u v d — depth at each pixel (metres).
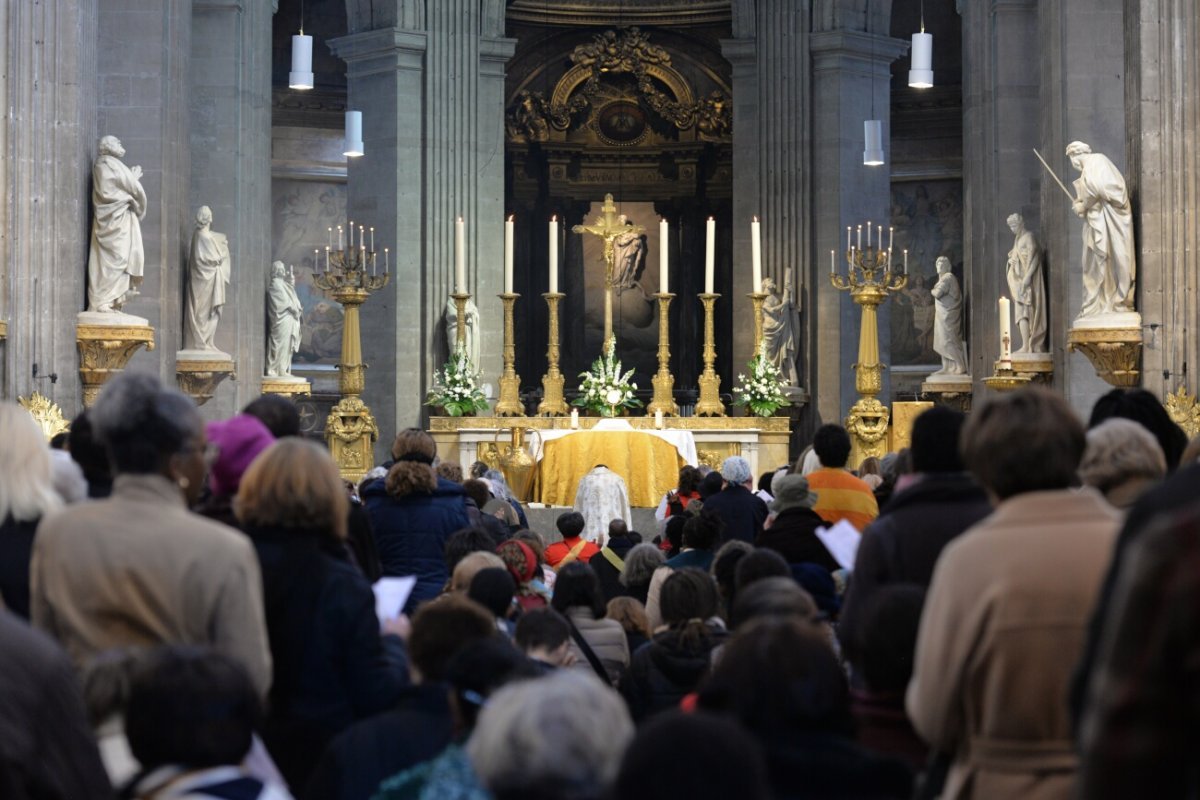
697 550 8.32
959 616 3.72
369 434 22.50
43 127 14.14
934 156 30.59
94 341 14.62
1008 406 3.90
